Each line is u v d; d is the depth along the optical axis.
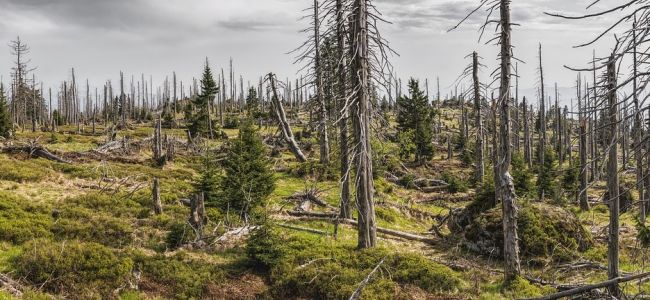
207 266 16.23
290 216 24.98
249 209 22.52
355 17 16.73
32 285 13.41
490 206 23.77
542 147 54.88
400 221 27.64
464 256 20.70
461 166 55.91
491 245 20.64
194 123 61.34
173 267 15.82
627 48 3.75
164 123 81.50
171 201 24.98
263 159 23.94
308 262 16.52
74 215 20.38
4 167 27.81
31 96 86.94
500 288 15.75
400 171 44.84
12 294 12.38
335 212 25.02
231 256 17.81
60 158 34.38
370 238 18.38
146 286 14.54
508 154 16.22
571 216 21.88
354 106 17.38
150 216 21.72
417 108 55.19
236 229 20.08
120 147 43.22
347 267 16.38
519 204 21.97
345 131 22.91
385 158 40.69
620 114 4.07
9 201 20.38
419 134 54.00
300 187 32.25
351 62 16.97
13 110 81.31
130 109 120.19
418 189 40.09
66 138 53.94
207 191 23.42
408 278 16.02
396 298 14.45
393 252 18.20
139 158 39.44
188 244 18.22
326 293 14.48
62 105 125.44
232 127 79.56
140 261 15.87
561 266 18.38
